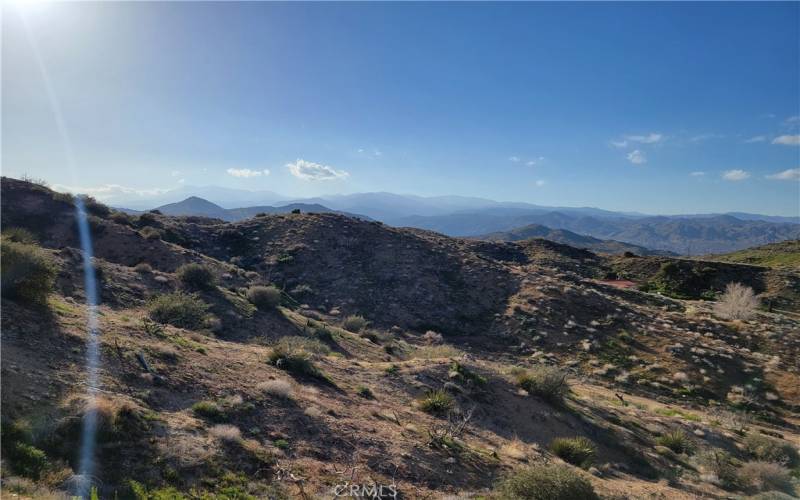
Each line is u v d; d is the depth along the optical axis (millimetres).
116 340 14742
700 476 20297
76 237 43094
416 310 49844
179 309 24562
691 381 36156
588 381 35875
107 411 10227
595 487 15258
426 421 17922
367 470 12633
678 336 43875
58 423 9484
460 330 46906
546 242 102562
